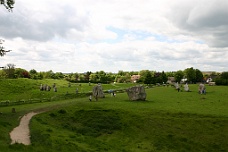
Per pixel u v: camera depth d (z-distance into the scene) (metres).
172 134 41.16
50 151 26.05
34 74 198.75
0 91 103.00
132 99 67.62
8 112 53.53
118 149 35.50
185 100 66.38
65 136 36.94
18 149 23.67
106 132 43.44
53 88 113.88
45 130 37.81
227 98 68.81
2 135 29.72
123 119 48.28
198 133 41.25
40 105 66.25
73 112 53.94
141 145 37.88
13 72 163.75
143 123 45.69
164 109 53.25
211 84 151.00
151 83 166.50
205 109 52.72
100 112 52.56
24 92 104.75
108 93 94.50
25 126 38.31
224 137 39.56
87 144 35.19
